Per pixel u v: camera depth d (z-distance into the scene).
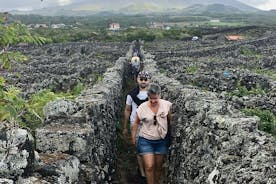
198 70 9.65
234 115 2.79
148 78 3.85
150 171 3.37
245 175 1.98
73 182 2.33
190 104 3.47
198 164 2.80
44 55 15.55
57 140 2.59
